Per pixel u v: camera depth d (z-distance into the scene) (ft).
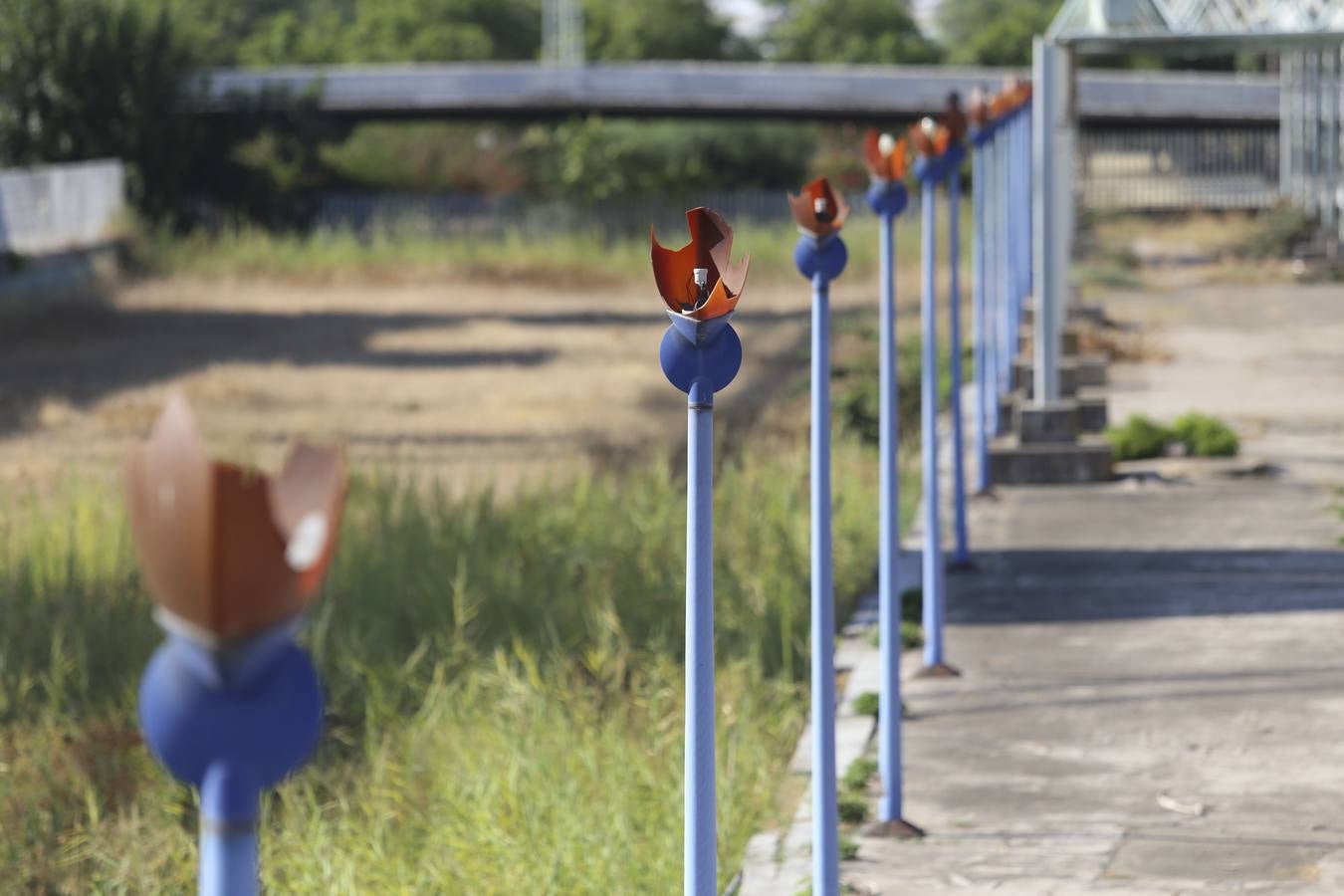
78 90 150.61
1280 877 21.88
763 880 22.29
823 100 176.76
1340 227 125.08
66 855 23.72
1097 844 23.31
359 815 24.25
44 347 94.53
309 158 169.27
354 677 29.63
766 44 349.00
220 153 164.66
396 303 119.85
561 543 38.52
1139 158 172.86
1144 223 160.76
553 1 328.08
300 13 400.88
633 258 138.62
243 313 112.47
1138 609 36.52
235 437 63.16
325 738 27.50
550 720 26.37
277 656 6.10
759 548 38.34
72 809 25.43
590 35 330.13
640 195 193.98
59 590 34.86
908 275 121.39
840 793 25.52
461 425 66.33
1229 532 44.14
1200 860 22.57
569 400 72.74
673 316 14.30
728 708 27.30
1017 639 34.47
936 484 31.99
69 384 79.77
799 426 59.62
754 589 35.19
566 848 21.27
